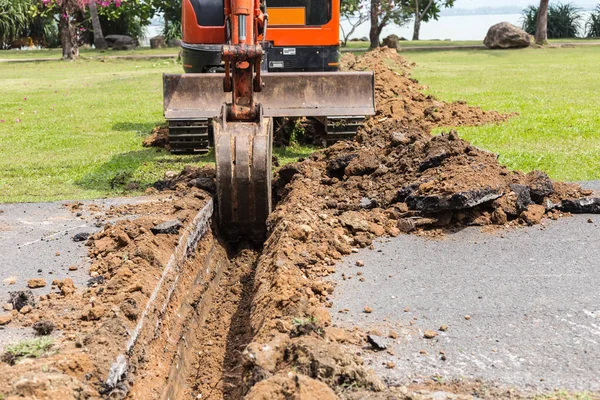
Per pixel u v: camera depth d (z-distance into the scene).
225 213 7.67
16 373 3.92
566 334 4.88
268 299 5.24
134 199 8.53
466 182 7.31
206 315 6.39
